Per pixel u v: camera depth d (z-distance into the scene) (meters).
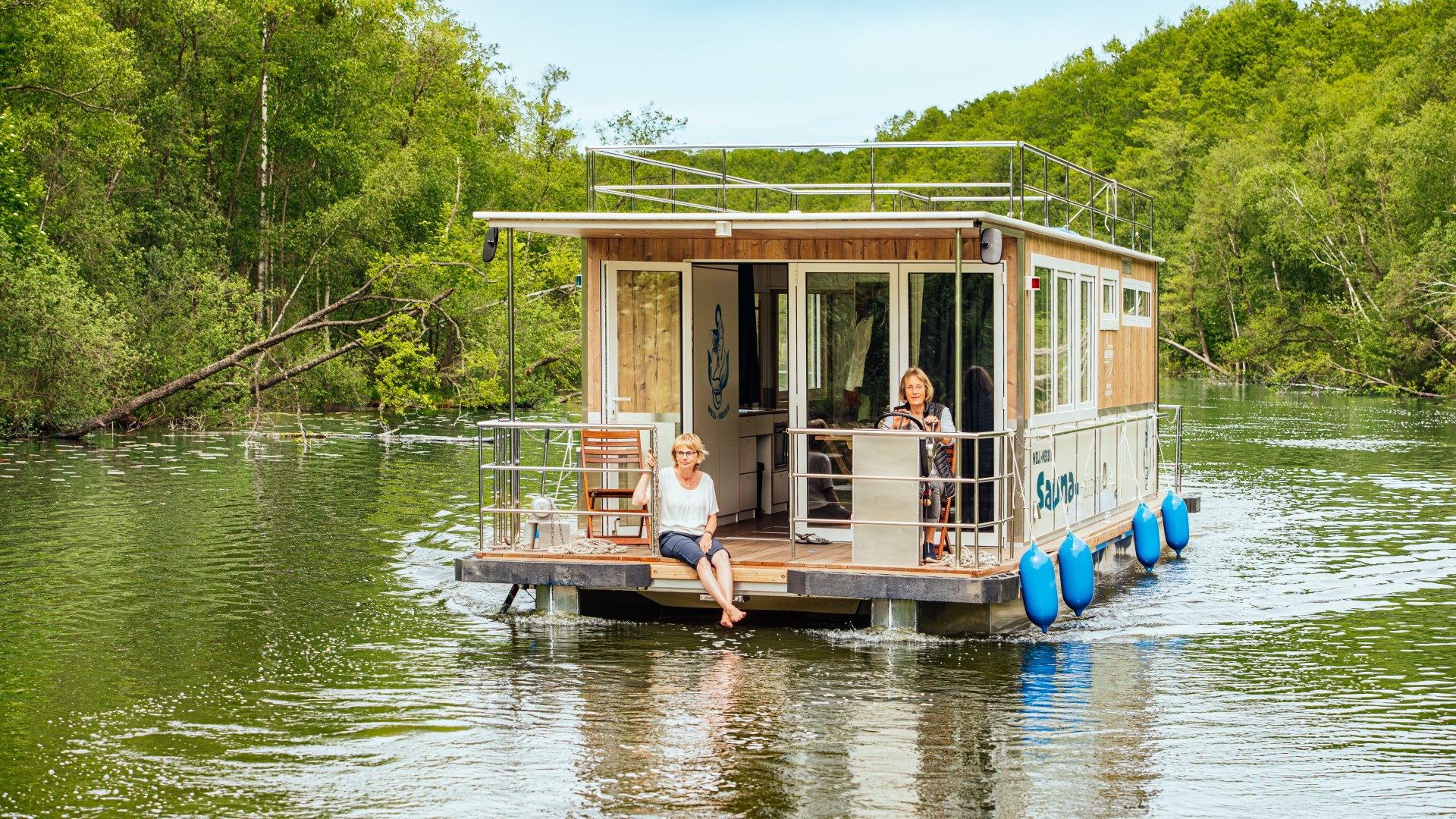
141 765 7.24
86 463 23.88
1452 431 31.83
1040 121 110.19
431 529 16.09
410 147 44.94
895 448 9.72
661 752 7.43
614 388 11.46
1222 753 7.45
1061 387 11.53
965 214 9.42
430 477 21.89
